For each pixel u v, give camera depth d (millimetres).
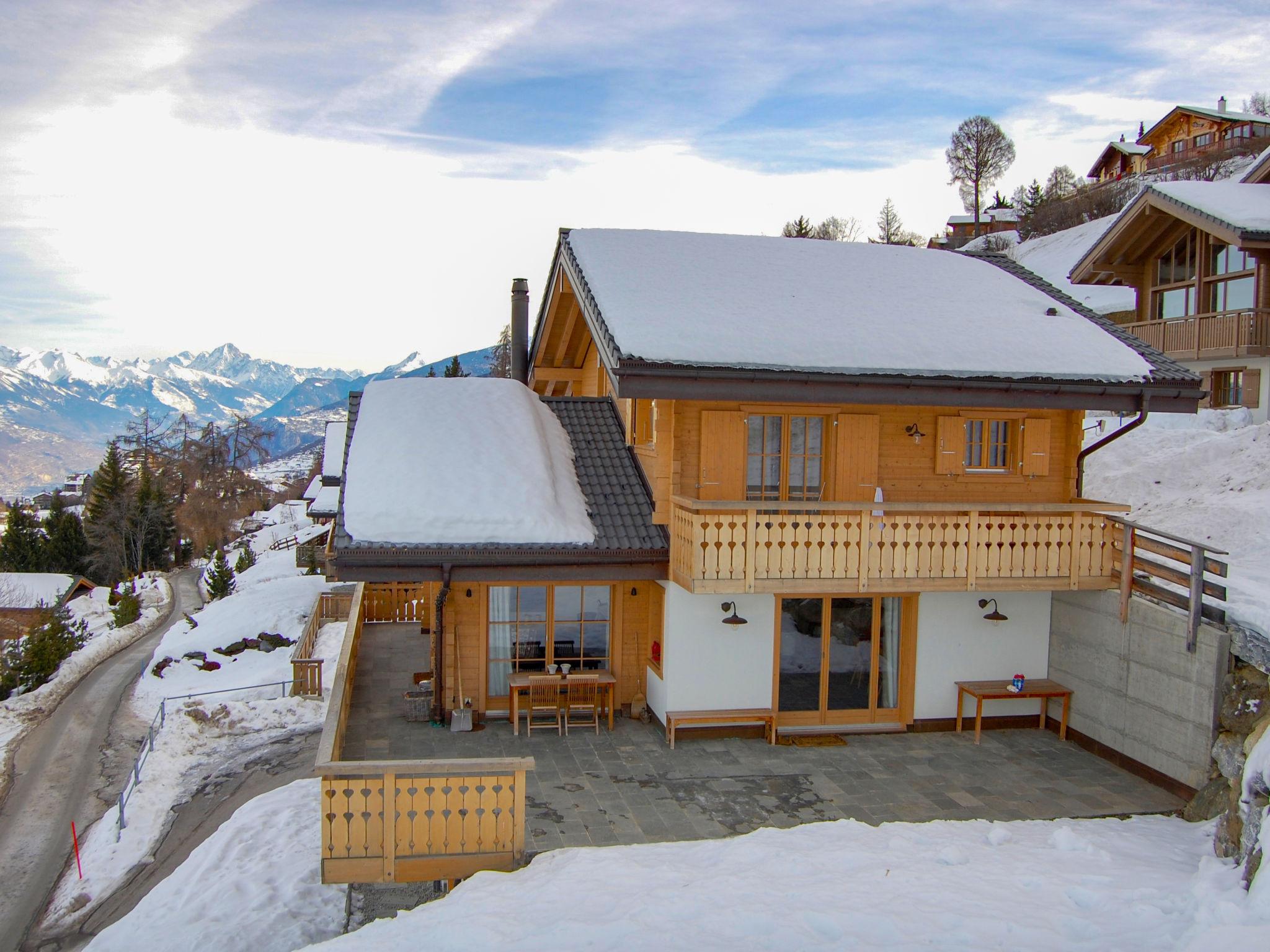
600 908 7492
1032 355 12453
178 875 12961
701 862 8523
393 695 13930
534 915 7457
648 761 11375
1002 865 8266
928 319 13312
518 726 12422
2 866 18469
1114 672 11578
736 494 12391
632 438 14328
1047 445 13305
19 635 45500
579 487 13195
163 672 31000
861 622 12609
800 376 11188
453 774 8750
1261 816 7641
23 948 14820
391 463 12453
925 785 10828
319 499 29734
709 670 12086
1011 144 75562
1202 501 18766
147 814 18656
